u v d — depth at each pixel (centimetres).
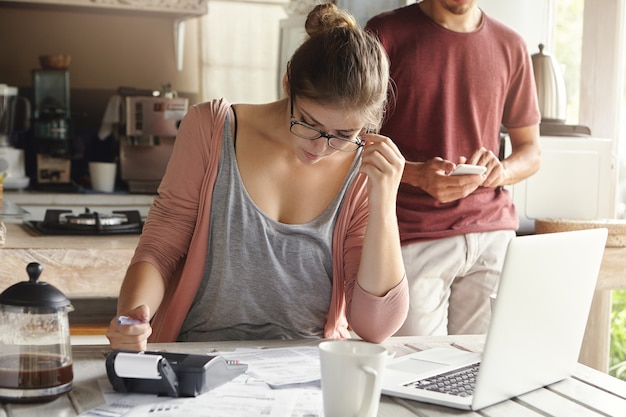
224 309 167
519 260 119
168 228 165
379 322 158
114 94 424
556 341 135
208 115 167
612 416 123
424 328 259
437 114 261
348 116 143
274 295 167
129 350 130
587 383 140
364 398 108
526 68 277
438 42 259
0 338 118
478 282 266
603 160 318
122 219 296
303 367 136
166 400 119
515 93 279
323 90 141
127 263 249
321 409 116
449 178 248
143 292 156
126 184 396
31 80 413
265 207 165
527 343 127
